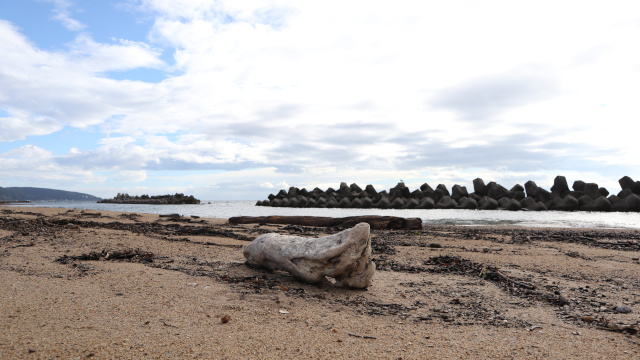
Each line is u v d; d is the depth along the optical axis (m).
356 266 7.05
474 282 7.93
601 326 5.25
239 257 9.95
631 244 14.12
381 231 18.61
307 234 16.50
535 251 12.30
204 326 4.72
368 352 4.18
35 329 4.29
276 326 4.89
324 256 6.91
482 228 21.33
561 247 13.34
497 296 6.85
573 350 4.40
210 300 5.86
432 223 27.08
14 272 6.98
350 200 61.94
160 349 3.95
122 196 120.94
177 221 21.72
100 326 4.50
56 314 4.82
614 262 10.42
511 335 4.88
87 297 5.62
